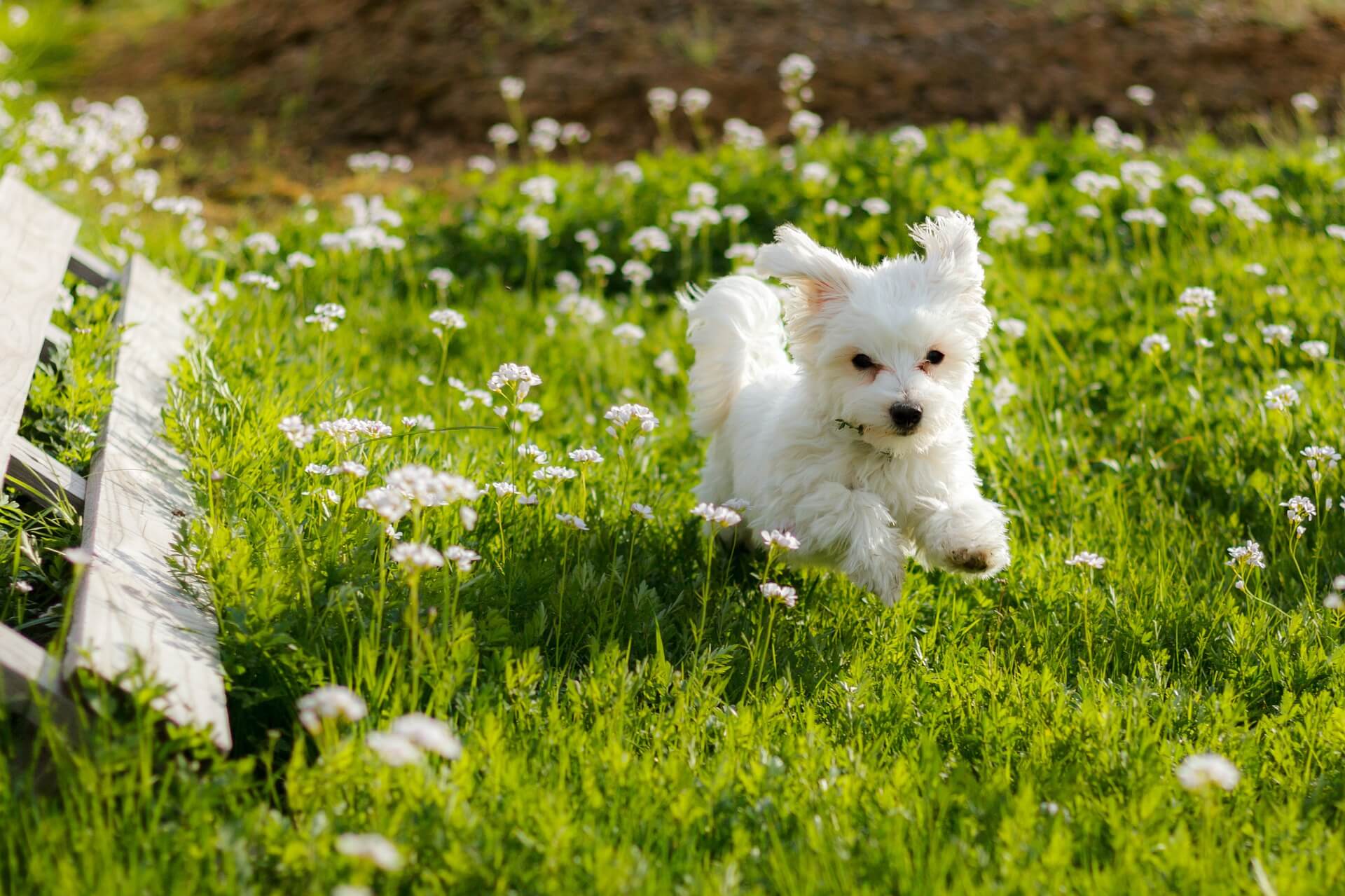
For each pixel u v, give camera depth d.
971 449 6.30
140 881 2.97
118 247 8.91
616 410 5.01
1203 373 7.15
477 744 3.69
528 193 10.19
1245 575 5.15
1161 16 14.66
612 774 3.61
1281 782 3.89
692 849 3.35
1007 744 4.05
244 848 3.12
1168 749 3.99
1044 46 14.18
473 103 14.18
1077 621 5.04
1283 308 7.81
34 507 4.88
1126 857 3.27
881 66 13.98
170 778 3.32
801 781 3.65
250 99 15.14
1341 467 6.03
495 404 6.99
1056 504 6.11
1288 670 4.64
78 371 5.38
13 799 3.25
